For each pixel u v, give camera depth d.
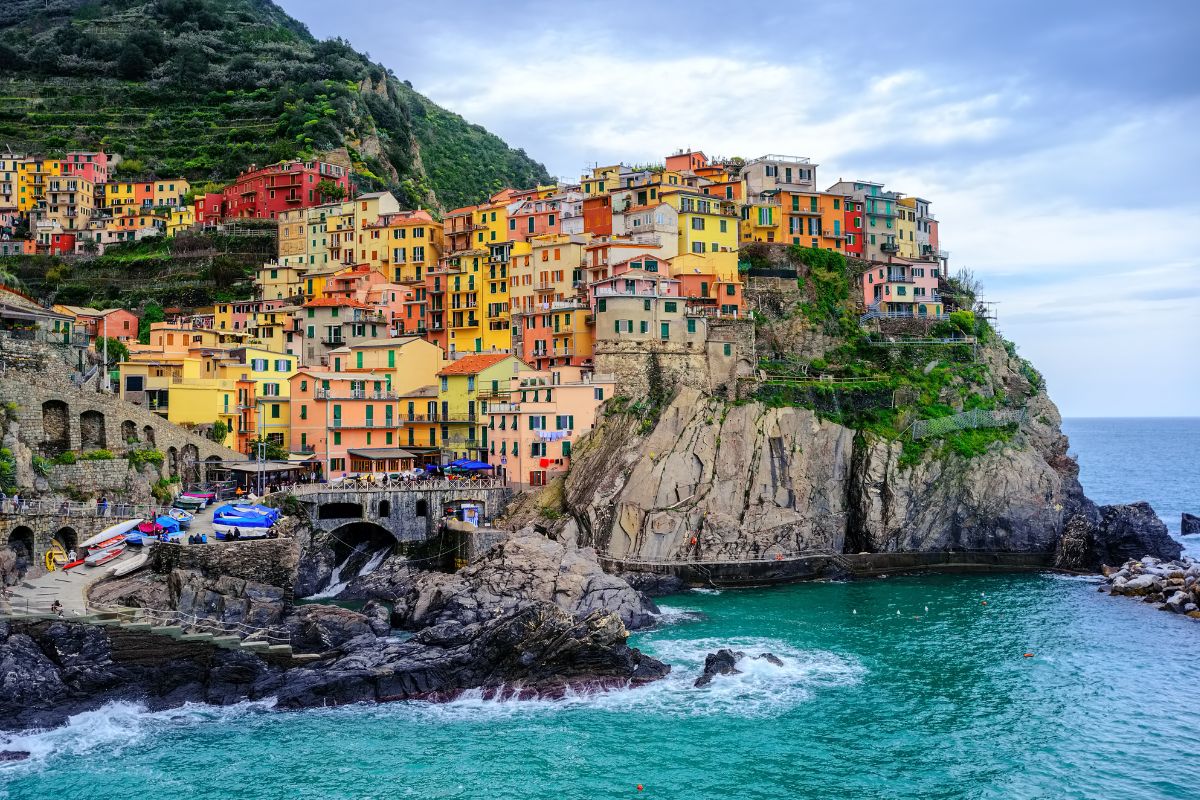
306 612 93.38
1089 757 72.00
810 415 136.25
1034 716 79.56
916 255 193.00
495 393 139.12
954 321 164.75
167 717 77.38
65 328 131.12
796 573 128.38
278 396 149.25
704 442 130.62
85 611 80.81
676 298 141.38
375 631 95.00
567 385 133.12
